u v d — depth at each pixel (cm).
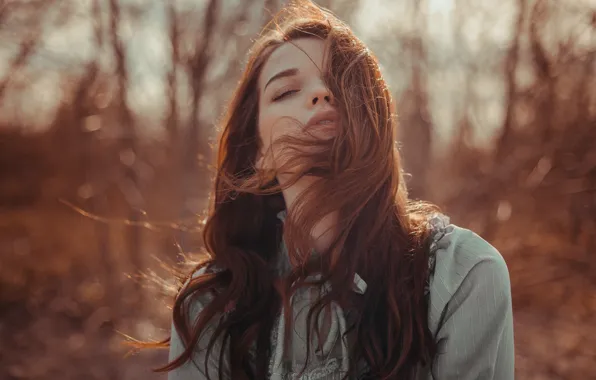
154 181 390
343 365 94
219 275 109
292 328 98
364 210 95
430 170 443
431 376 93
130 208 380
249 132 109
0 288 384
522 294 371
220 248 109
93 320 346
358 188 91
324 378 95
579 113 394
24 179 491
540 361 289
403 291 91
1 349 314
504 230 388
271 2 332
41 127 468
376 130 93
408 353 90
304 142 92
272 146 99
